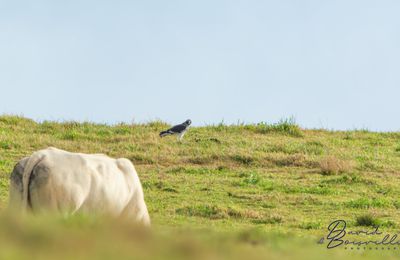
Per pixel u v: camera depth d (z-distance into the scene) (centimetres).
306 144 9956
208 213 6200
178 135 9844
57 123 10788
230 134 10512
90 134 10125
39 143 9300
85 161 4038
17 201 3900
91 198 3988
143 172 8206
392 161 9094
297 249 3195
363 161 9006
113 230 2912
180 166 8538
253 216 6172
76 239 2570
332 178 8081
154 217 5947
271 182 7794
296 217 6225
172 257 2505
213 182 7750
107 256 2375
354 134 10888
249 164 8750
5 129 10188
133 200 4212
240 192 7331
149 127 10888
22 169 3934
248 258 2711
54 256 2295
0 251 2302
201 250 2669
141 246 2611
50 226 2850
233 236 3356
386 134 11025
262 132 10762
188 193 7238
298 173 8412
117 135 10138
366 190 7600
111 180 4078
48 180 3878
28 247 2414
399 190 7619
